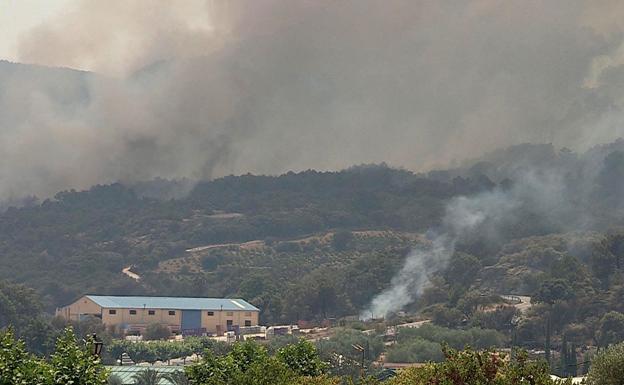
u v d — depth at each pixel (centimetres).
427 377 5828
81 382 6194
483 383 5562
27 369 6059
